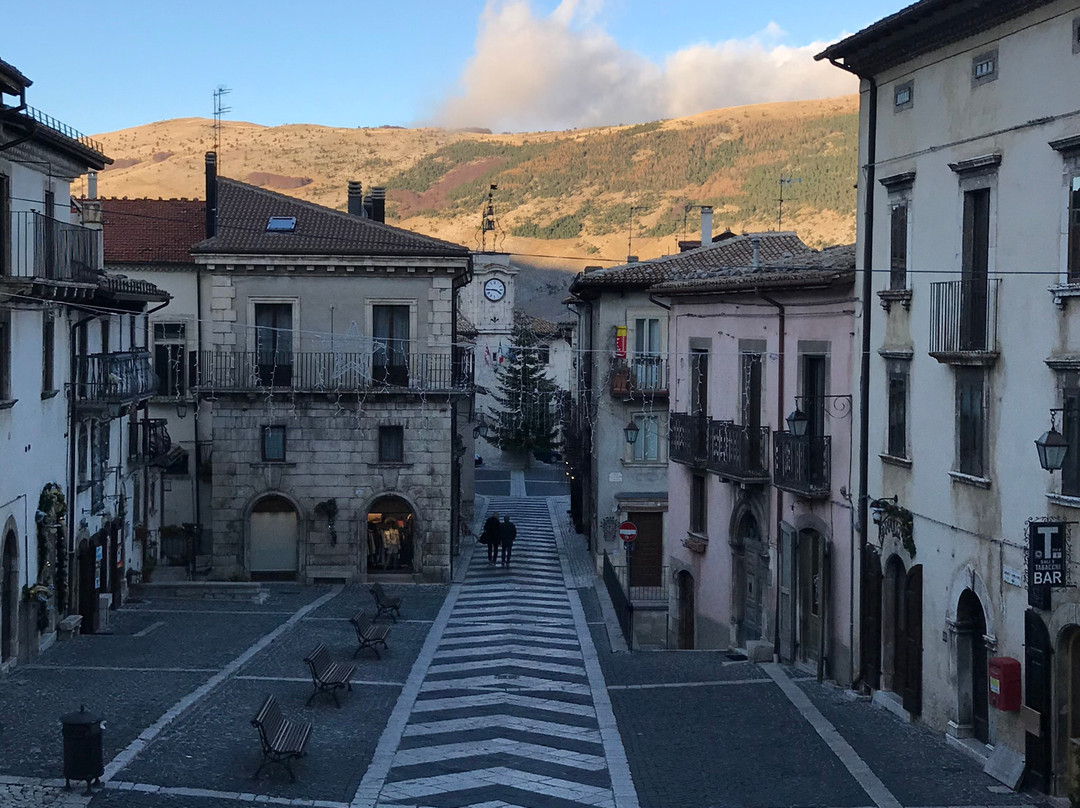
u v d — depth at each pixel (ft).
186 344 135.64
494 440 263.90
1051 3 55.47
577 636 99.86
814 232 537.24
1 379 77.05
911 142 69.10
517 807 52.85
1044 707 54.34
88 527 96.99
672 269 142.92
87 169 94.07
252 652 87.10
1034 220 56.39
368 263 127.75
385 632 89.25
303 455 129.18
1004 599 58.29
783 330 88.22
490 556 143.54
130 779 52.90
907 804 53.31
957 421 63.41
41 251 82.12
